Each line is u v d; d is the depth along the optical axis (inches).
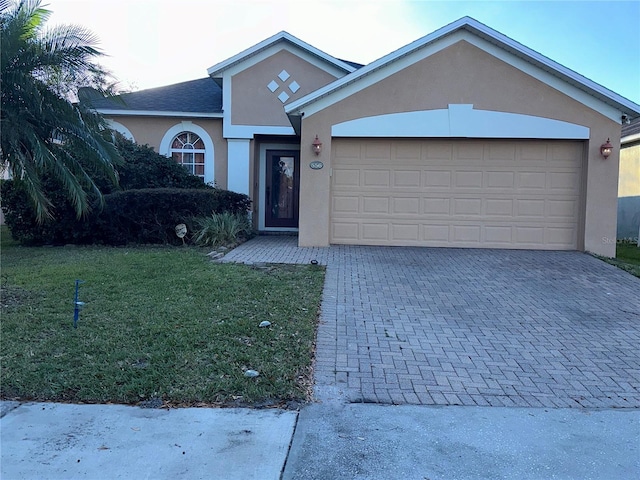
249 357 201.3
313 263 373.7
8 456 137.3
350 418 161.0
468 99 444.8
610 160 439.5
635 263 426.6
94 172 444.5
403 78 446.6
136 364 194.7
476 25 427.8
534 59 429.1
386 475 131.6
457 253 435.8
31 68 317.1
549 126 441.1
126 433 149.6
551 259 415.5
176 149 622.2
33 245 484.4
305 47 586.9
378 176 465.7
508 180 459.2
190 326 234.2
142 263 373.1
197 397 170.6
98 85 358.0
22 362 193.8
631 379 193.9
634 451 144.3
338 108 451.5
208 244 467.5
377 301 289.9
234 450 141.9
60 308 259.1
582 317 269.1
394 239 468.4
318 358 208.1
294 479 129.6
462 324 255.0
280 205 642.8
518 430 155.2
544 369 202.1
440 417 162.7
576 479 131.0
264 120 603.8
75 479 128.1
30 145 340.2
